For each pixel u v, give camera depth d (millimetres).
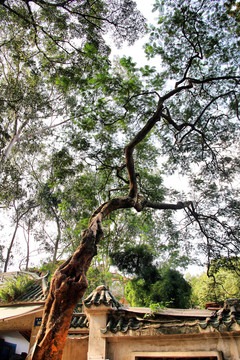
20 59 10641
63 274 4711
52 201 23266
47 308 4535
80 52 9633
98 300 6660
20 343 12586
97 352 5938
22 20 9227
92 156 11867
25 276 12297
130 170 8102
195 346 5527
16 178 16547
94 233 5605
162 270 14070
